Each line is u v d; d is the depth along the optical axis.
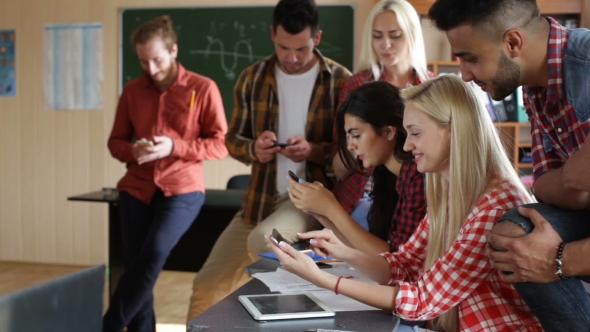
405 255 1.85
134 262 3.04
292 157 2.69
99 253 5.49
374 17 2.74
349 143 2.09
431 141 1.58
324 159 2.79
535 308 1.41
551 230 1.35
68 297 1.24
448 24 1.46
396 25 2.68
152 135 3.22
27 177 5.56
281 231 2.54
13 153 5.57
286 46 2.73
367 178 2.55
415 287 1.53
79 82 5.41
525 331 1.51
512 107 4.18
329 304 1.57
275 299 1.57
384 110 2.01
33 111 5.52
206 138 3.23
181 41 5.14
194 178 3.20
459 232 1.54
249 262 2.93
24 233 5.60
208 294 2.93
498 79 1.46
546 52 1.42
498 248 1.39
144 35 3.09
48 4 5.41
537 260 1.34
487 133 1.58
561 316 1.38
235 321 1.42
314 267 1.57
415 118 1.60
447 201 1.66
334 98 2.87
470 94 1.57
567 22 4.13
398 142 2.03
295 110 2.88
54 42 5.43
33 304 1.15
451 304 1.51
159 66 3.13
